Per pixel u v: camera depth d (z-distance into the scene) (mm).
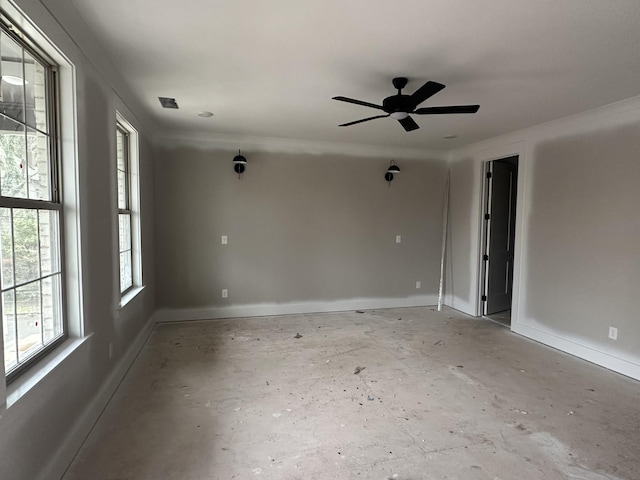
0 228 1558
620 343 3328
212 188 4855
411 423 2465
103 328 2584
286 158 5090
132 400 2736
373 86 2996
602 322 3482
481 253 5203
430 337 4297
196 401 2734
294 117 3939
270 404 2705
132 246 3818
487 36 2168
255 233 5047
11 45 1642
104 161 2613
